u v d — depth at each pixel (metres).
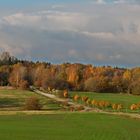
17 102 178.62
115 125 97.56
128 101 196.38
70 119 109.56
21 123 99.50
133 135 81.12
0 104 171.75
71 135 80.88
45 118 111.06
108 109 165.25
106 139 76.19
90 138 77.19
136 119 112.44
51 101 182.62
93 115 120.38
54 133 83.44
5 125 95.25
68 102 184.38
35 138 76.69
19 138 76.38
